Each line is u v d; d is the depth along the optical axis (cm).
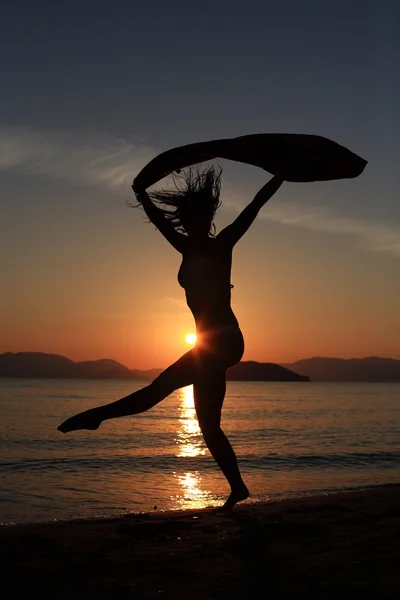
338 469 1559
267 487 1178
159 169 365
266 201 358
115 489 1155
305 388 17225
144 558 282
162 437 2567
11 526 363
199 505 966
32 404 5544
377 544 306
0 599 227
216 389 351
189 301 353
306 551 293
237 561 276
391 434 2870
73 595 231
